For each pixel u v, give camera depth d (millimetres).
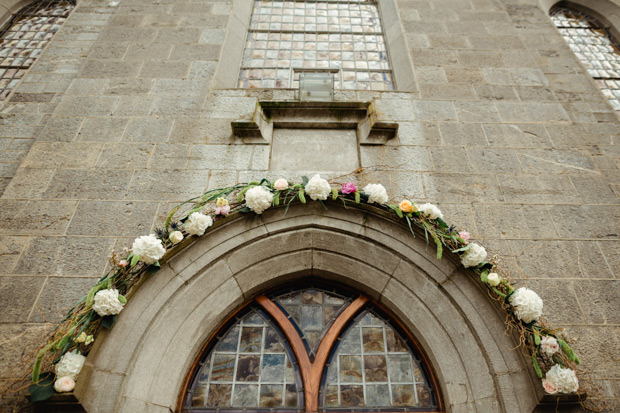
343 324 3027
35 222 3154
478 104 4203
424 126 3951
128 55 4535
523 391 2484
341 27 5805
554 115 4152
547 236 3273
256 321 3082
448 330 2797
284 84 4836
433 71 4562
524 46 4980
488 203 3436
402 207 3012
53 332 2559
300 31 5668
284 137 3875
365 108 3918
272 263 3098
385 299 3037
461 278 2908
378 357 2939
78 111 3943
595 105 4586
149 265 2729
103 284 2545
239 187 3203
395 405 2748
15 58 5496
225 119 3922
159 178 3455
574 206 3467
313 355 2912
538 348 2510
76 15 5555
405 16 5422
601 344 2760
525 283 3025
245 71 4961
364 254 3096
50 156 3572
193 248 2943
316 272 3188
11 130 4113
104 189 3369
